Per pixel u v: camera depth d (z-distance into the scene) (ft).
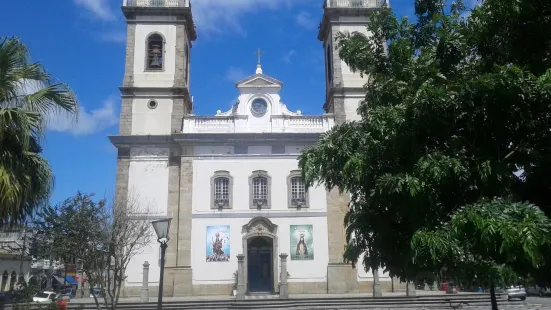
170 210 115.03
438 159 23.43
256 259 114.73
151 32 124.67
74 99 34.60
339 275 112.37
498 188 23.80
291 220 115.24
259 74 123.54
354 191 30.17
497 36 26.53
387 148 25.93
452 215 22.27
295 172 117.39
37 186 33.53
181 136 116.98
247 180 116.88
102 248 66.85
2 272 149.38
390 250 28.81
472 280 22.33
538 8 24.53
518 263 23.30
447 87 24.70
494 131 24.61
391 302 97.66
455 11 32.37
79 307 80.43
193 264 112.06
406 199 24.57
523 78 22.48
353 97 122.62
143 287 102.63
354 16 126.82
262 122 121.19
